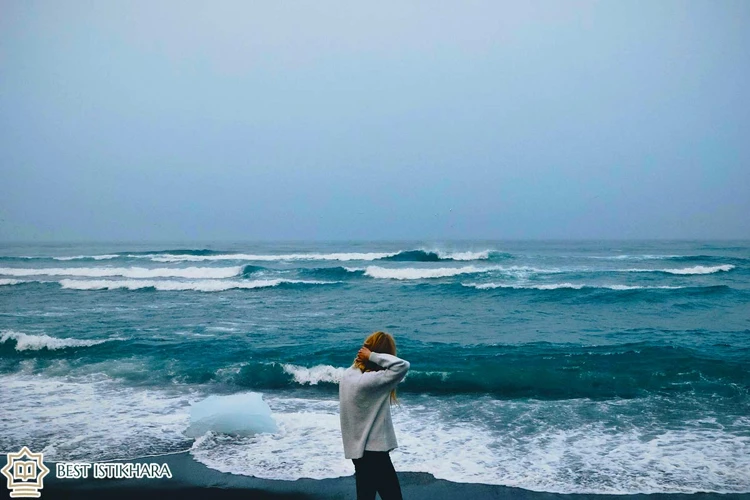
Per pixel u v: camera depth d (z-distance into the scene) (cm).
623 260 3681
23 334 1094
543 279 2527
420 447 570
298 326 1367
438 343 1125
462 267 3028
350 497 464
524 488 473
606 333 1262
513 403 725
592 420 650
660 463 521
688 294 1941
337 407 712
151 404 729
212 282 2389
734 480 482
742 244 7544
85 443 588
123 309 1706
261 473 511
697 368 858
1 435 613
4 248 6838
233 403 634
